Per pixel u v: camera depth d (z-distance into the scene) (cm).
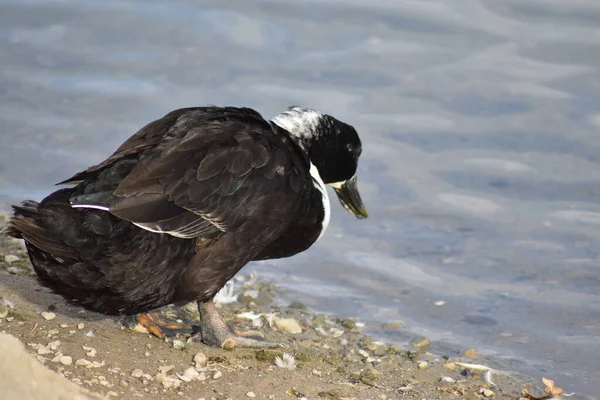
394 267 1295
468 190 1462
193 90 1700
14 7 1919
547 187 1466
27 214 876
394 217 1406
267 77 1741
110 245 886
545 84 1716
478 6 1906
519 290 1238
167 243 910
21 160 1510
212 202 922
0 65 1753
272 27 1864
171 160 912
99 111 1639
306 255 1320
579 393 1028
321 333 1122
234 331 1047
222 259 948
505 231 1368
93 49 1811
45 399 673
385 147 1559
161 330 1023
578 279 1258
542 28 1858
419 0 1928
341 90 1706
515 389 1022
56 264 891
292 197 979
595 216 1396
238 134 959
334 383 970
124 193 877
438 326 1162
